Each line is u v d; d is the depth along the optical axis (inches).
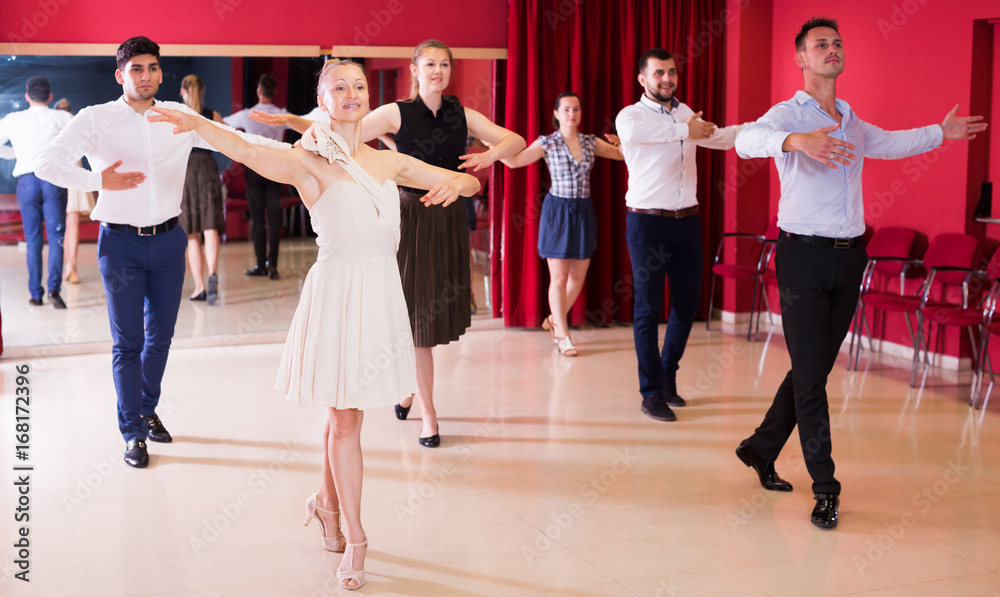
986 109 229.3
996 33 225.9
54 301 249.4
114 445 171.8
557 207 245.3
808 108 141.6
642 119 183.6
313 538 131.0
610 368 237.1
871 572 121.0
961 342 235.3
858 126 142.7
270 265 265.4
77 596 112.4
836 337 143.6
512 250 281.1
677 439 178.9
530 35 269.9
